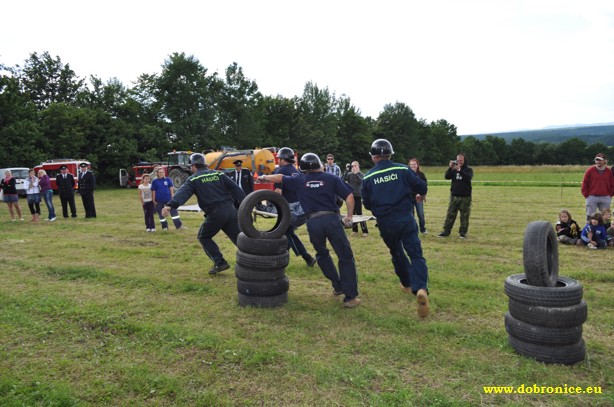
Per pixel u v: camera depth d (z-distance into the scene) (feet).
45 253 27.86
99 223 42.83
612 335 14.11
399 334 14.29
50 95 164.14
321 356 12.76
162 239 33.27
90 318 15.76
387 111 315.78
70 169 91.81
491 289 19.03
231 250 28.71
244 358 12.53
